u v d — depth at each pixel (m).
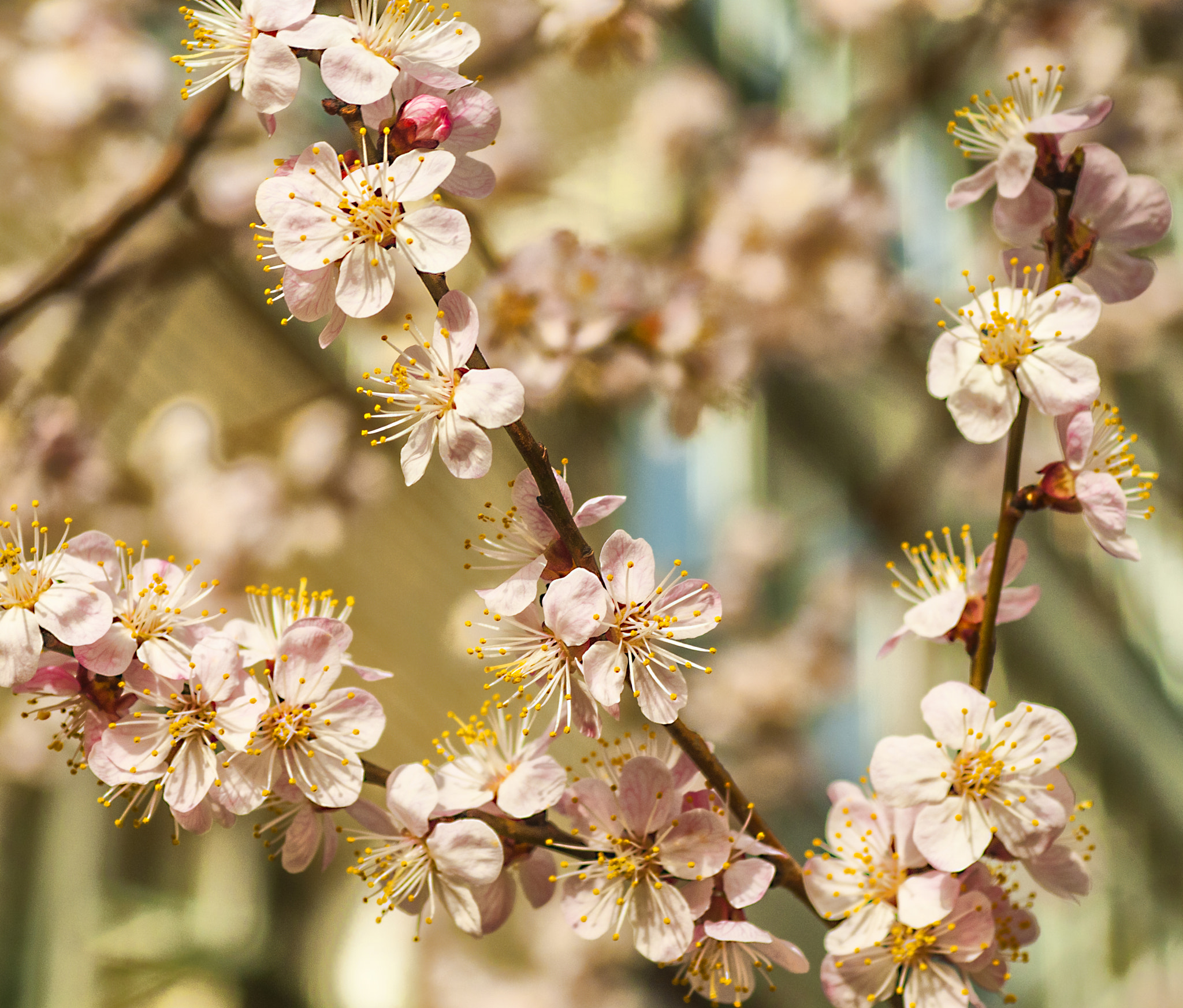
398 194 0.64
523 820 0.65
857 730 1.80
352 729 0.65
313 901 1.79
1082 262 0.67
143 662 0.64
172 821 1.70
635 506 1.89
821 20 1.40
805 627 1.63
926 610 0.67
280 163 0.65
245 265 1.27
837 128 1.28
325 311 0.65
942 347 0.66
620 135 1.71
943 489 1.62
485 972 1.64
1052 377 0.66
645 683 0.64
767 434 1.84
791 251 1.14
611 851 0.65
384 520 1.92
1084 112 0.66
